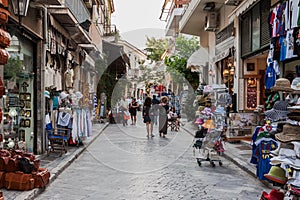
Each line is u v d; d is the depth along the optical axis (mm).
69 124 12156
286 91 6699
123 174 8664
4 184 6703
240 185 7609
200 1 17703
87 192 6961
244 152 11539
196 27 24422
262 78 14820
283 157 4906
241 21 14859
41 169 7207
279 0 10555
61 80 15953
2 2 6254
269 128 7652
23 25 9406
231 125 13664
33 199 6457
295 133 4965
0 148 7461
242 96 14758
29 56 10836
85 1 20453
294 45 9180
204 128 10617
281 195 4977
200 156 11352
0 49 6129
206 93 15406
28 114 10914
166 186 7504
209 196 6750
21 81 10852
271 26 10492
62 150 10930
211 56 21250
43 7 10711
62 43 15531
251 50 13492
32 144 10992
